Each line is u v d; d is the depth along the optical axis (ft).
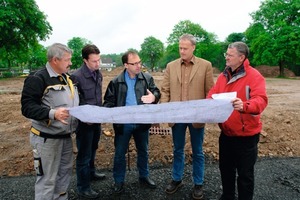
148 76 13.46
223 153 11.51
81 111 9.53
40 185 9.97
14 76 134.51
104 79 89.86
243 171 10.60
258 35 127.03
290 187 13.87
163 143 19.10
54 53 9.39
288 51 117.19
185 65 12.46
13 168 16.20
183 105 9.64
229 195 11.99
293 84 76.69
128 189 13.70
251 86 10.07
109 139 19.67
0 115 28.12
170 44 229.66
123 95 12.80
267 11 128.67
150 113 9.77
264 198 12.75
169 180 14.75
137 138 13.50
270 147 19.49
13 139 20.35
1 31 107.24
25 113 9.20
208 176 15.25
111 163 16.97
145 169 13.88
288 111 28.66
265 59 121.60
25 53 130.41
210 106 9.43
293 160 17.76
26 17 115.44
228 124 10.57
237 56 10.07
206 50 220.23
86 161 12.57
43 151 9.77
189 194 13.19
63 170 10.66
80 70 12.64
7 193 13.41
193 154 12.91
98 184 14.35
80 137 12.24
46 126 9.66
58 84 9.77
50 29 129.18
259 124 10.49
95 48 12.35
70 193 13.33
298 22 119.85
